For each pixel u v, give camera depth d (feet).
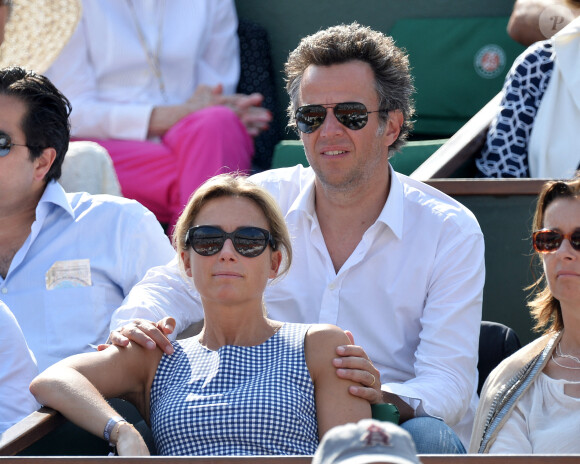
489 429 32.60
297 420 30.81
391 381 40.19
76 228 43.68
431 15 68.69
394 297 40.14
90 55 62.44
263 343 32.55
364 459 16.20
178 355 33.19
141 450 29.66
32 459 26.05
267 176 43.24
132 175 57.67
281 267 40.09
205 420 30.83
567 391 32.07
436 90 66.33
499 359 41.24
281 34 70.79
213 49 65.92
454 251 40.04
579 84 50.08
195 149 56.90
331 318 40.45
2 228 43.19
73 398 30.83
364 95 39.86
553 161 50.37
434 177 49.08
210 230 32.55
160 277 41.01
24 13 57.77
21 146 42.19
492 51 65.72
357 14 69.92
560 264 32.60
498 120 51.80
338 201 40.52
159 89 63.16
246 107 60.54
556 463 25.07
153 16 63.62
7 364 35.53
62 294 42.80
